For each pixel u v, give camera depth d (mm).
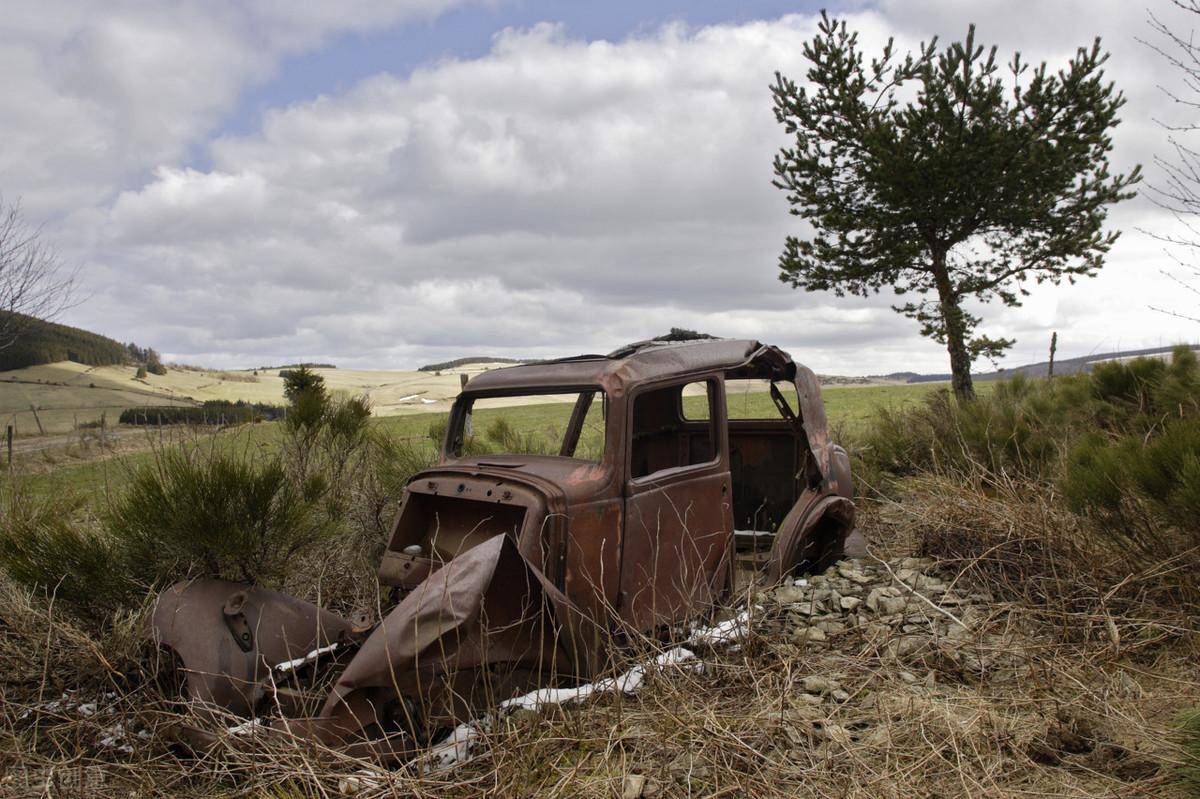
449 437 4766
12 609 4270
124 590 4285
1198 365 8469
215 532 4160
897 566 5273
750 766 2982
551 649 3465
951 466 7625
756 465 6184
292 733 3051
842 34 15680
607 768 2986
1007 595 4762
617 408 3994
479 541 4008
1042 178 14469
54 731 3402
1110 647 3805
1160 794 2676
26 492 5938
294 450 6480
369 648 3047
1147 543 4656
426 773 2990
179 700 3418
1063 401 9594
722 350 4812
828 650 4059
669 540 4172
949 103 14461
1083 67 14141
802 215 17047
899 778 2855
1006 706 3428
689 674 3652
